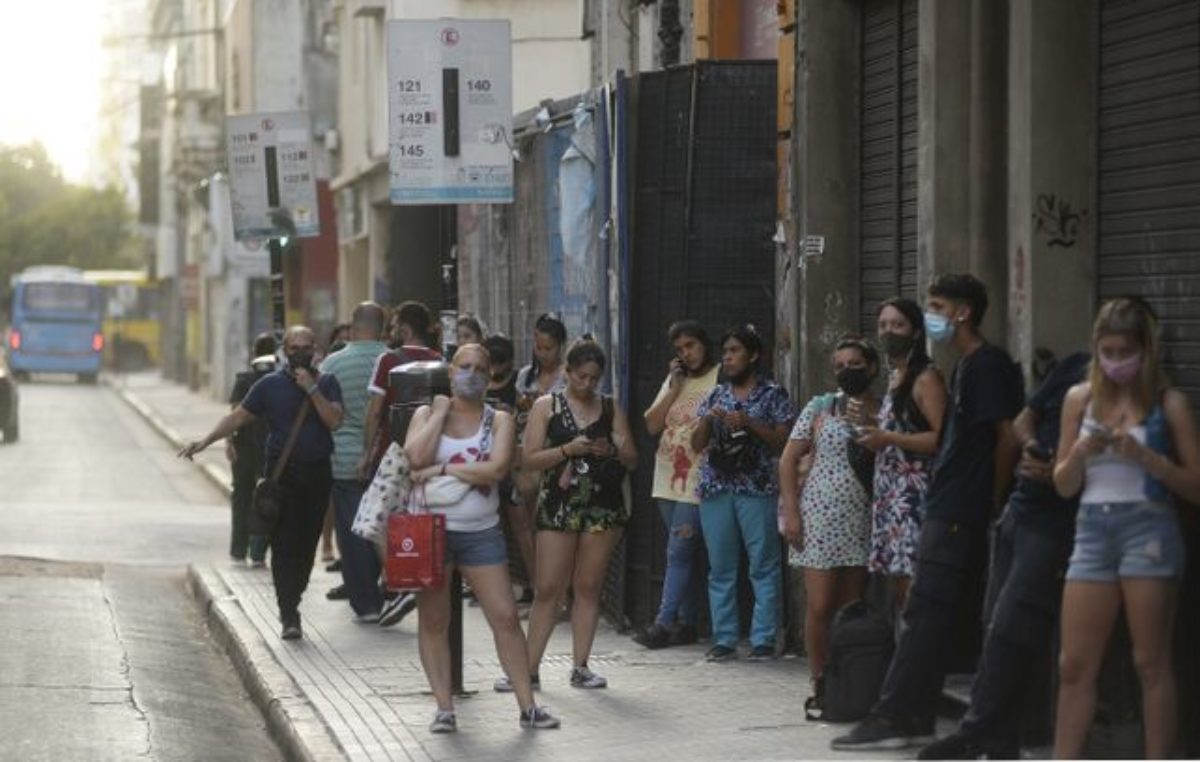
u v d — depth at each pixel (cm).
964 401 2042
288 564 3142
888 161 2772
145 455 8975
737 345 2747
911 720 2097
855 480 2355
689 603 2992
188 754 2395
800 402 2870
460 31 2975
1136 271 2117
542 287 3800
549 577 2575
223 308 13162
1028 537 1908
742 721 2339
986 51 2414
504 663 2348
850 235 2870
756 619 2823
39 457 8631
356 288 8612
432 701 2561
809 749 2139
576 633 2614
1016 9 2219
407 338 3316
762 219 3070
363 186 8019
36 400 14575
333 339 4347
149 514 5897
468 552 2331
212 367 14288
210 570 4144
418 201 2986
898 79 2733
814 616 2388
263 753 2475
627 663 2830
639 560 3177
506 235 4100
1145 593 1744
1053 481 1848
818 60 2866
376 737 2316
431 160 2983
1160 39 2070
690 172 3080
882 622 2267
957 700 2205
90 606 3697
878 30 2806
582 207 3444
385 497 2284
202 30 12950
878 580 2528
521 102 6638
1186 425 1734
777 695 2519
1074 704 1789
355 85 7994
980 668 1952
